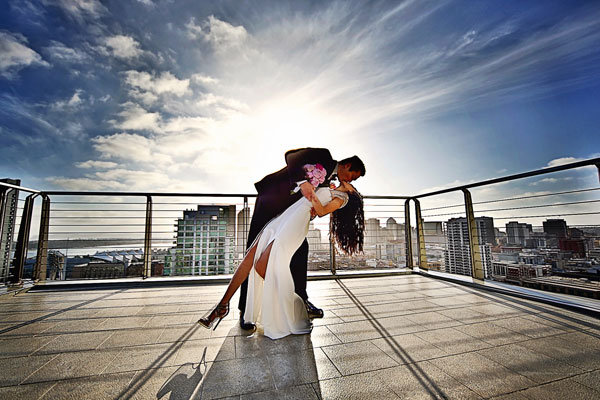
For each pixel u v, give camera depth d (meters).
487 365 1.49
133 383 1.32
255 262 2.06
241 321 2.11
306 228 2.15
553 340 1.82
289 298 1.96
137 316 2.34
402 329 2.03
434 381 1.33
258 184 2.40
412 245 4.71
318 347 1.72
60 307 2.60
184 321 2.22
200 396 1.21
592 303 2.47
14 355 1.61
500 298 2.91
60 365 1.49
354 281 3.85
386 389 1.26
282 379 1.35
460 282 3.62
